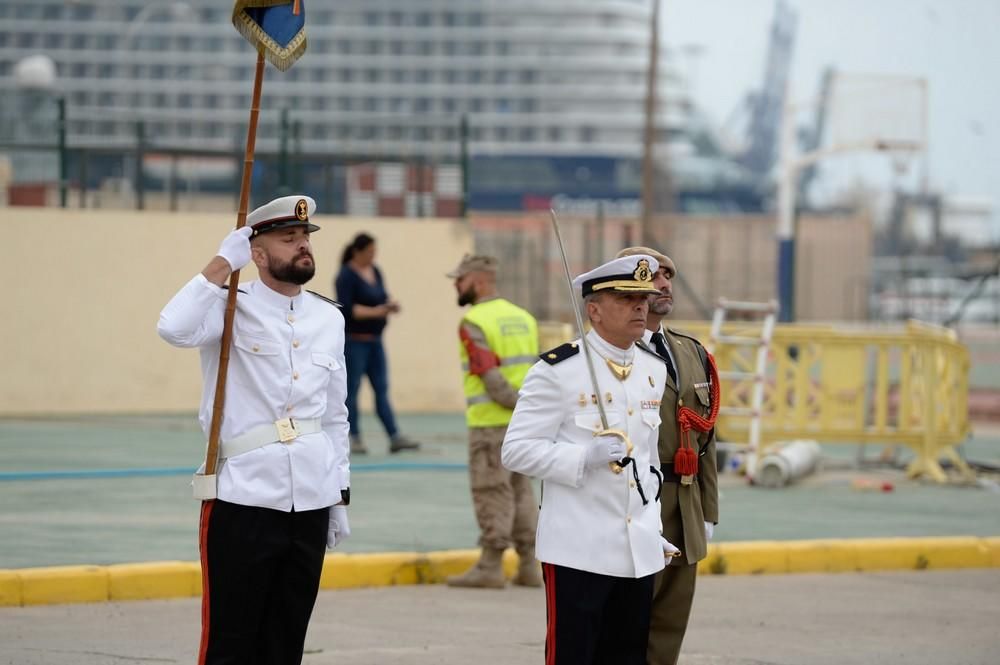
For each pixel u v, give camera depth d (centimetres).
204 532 1145
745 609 1806
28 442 3253
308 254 1167
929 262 12031
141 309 3988
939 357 2920
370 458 3034
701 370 1273
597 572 1094
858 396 2894
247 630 1152
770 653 1574
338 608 1755
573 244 7925
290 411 1155
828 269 10475
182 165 4506
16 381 3891
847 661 1545
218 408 1140
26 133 4062
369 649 1548
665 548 1160
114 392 3969
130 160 4200
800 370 2898
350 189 4234
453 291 4225
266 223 1159
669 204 17812
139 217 3981
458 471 2858
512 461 1112
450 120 4497
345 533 1209
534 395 1113
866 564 2080
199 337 1130
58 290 3922
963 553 2119
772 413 2916
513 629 1652
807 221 10481
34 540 2002
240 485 1135
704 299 8894
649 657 1261
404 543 2045
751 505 2528
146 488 2525
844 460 3266
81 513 2245
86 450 3103
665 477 1248
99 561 1856
